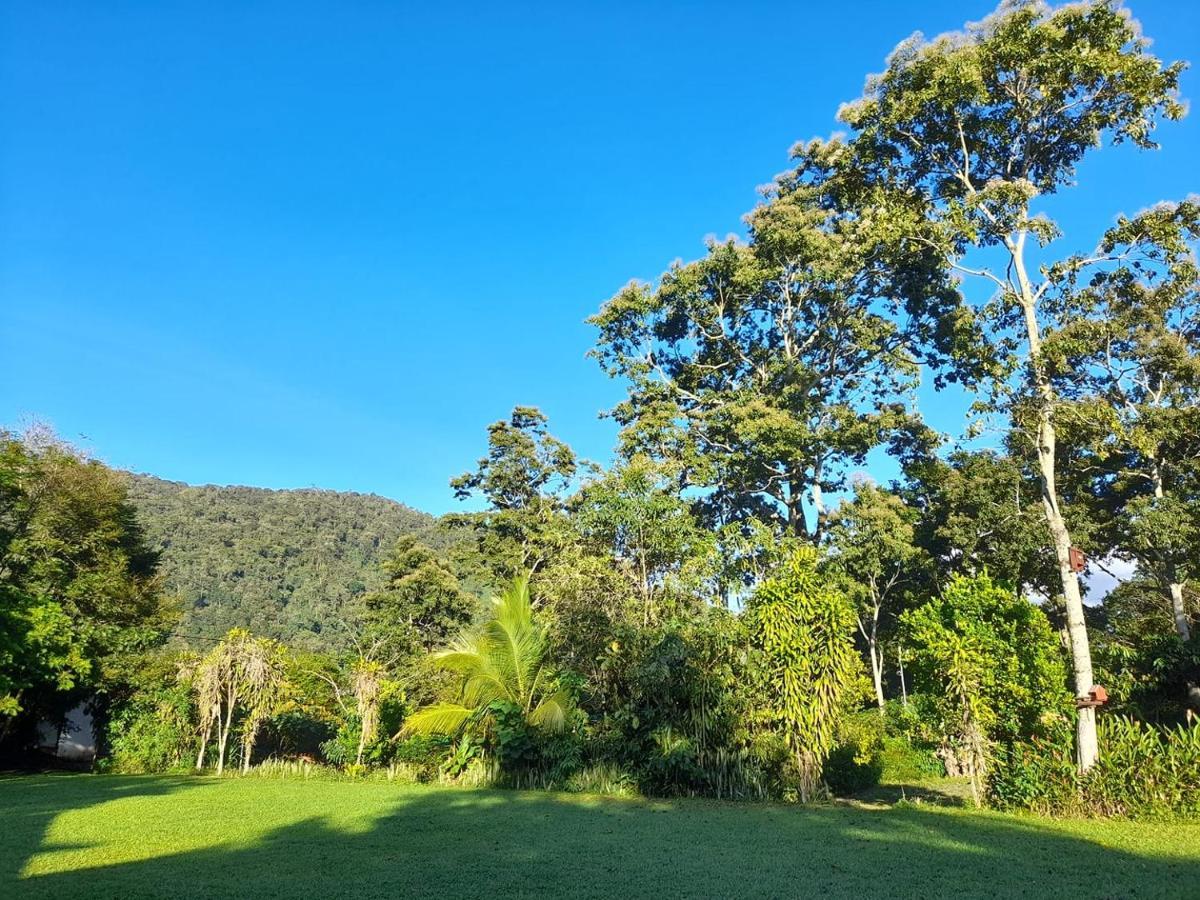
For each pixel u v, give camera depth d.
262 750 19.91
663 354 27.30
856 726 16.00
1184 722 15.67
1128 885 5.98
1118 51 13.17
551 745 13.69
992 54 13.66
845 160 15.84
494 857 7.14
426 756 16.05
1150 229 12.76
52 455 23.50
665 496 16.50
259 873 6.45
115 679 18.98
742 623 13.79
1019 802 10.30
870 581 24.55
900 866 6.70
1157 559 21.44
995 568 22.62
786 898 5.68
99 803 10.58
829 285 23.42
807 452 23.02
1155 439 18.72
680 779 12.43
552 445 32.22
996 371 13.52
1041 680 10.64
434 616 30.58
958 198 14.88
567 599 15.61
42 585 21.98
